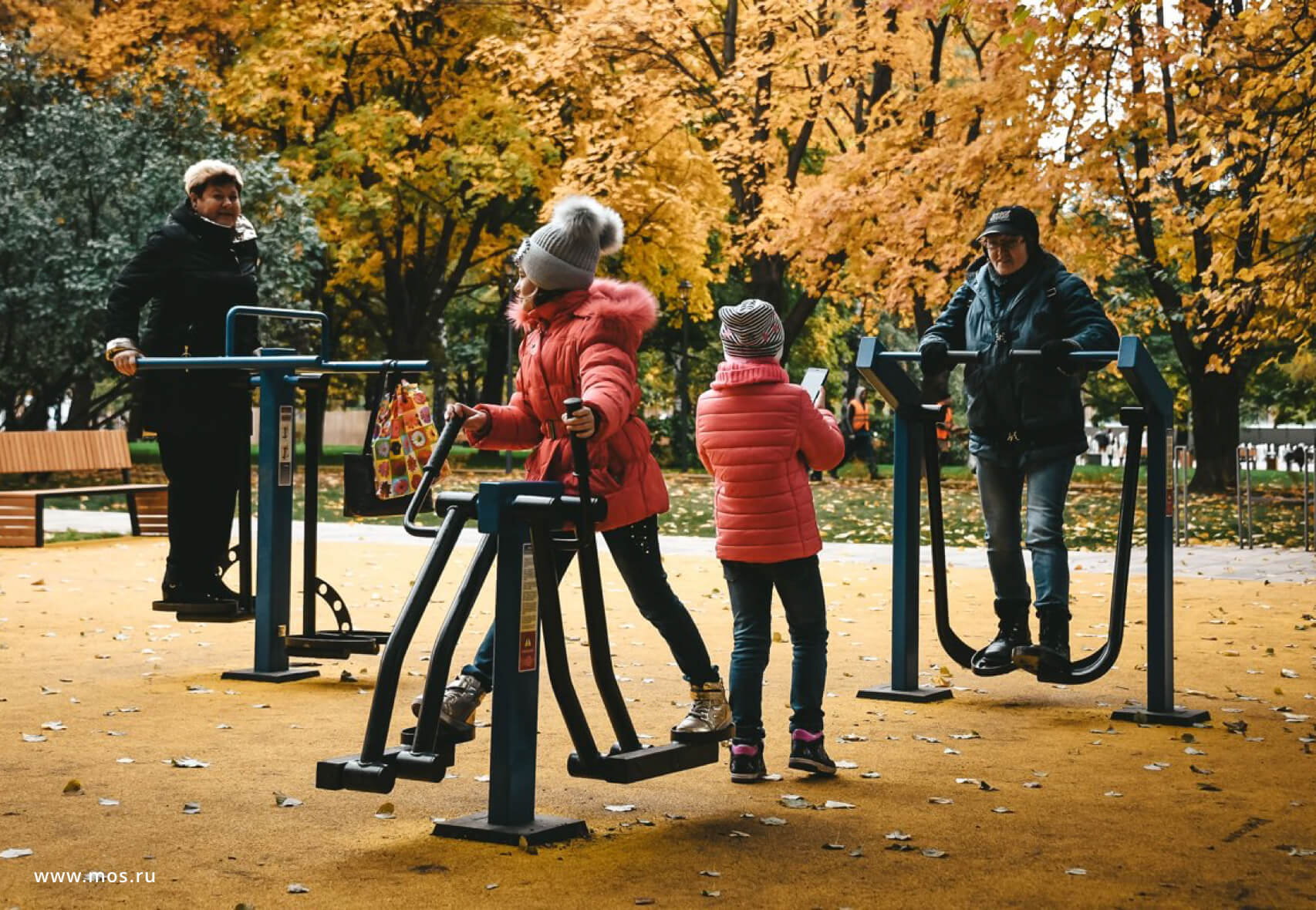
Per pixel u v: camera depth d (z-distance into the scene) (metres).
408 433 5.87
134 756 5.24
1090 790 4.89
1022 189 20.62
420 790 4.78
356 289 33.97
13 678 7.00
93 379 27.77
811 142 32.50
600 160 26.88
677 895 3.63
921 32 27.30
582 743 4.29
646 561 4.70
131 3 28.88
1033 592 11.35
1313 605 10.37
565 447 4.58
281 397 7.08
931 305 22.69
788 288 40.16
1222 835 4.29
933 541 6.93
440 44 29.67
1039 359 6.39
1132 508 6.40
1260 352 29.52
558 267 4.55
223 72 30.00
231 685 6.89
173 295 7.41
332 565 12.85
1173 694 6.44
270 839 4.13
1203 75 16.59
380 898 3.58
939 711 6.45
